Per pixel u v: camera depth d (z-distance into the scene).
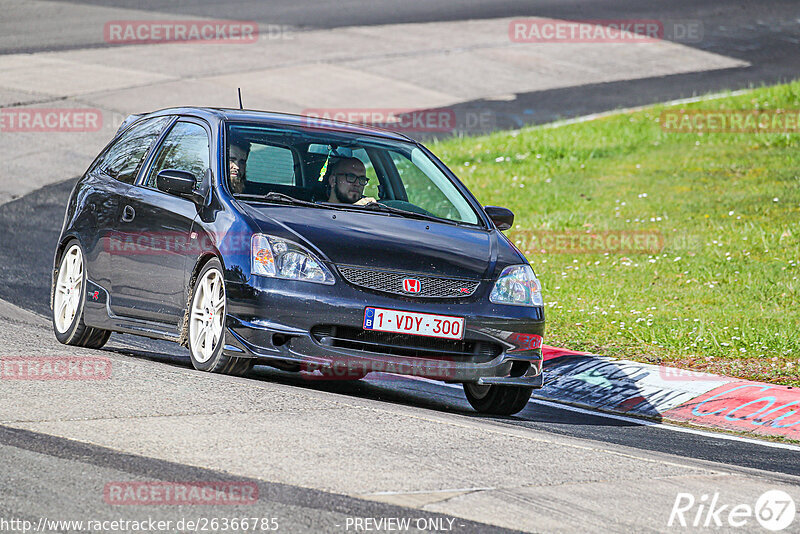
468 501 16.95
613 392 30.83
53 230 51.81
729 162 63.41
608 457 20.64
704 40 105.75
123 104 78.56
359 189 28.23
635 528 16.30
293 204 26.69
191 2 119.00
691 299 40.38
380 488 17.28
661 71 94.50
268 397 22.72
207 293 25.72
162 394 22.25
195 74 88.00
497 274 26.11
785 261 44.34
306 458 18.56
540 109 82.38
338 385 29.23
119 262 28.88
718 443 25.59
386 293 24.78
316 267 24.61
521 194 60.28
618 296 41.19
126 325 28.55
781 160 62.66
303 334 24.28
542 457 20.11
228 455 18.41
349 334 24.70
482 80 90.62
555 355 34.06
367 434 20.52
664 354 33.84
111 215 29.61
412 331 24.80
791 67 95.38
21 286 40.97
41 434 19.03
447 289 25.30
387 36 104.75
